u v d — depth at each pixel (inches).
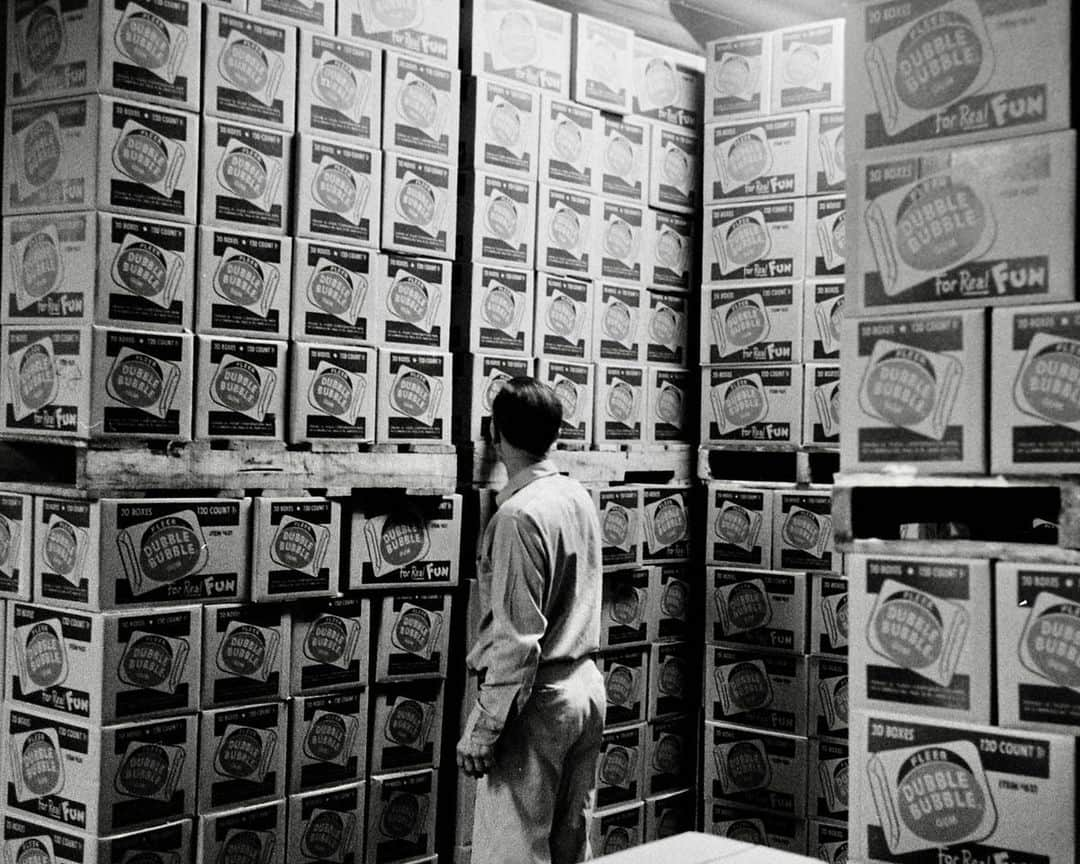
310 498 155.6
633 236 197.3
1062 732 87.4
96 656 139.4
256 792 152.7
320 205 157.8
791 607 189.2
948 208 93.7
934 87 94.8
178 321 145.8
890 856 93.6
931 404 94.2
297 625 157.4
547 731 142.7
